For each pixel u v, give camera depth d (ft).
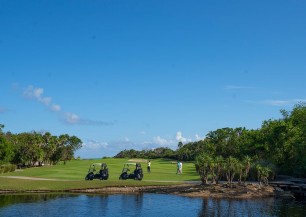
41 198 136.26
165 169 312.09
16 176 207.31
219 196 158.51
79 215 110.42
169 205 132.77
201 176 182.60
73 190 157.69
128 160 453.99
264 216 117.29
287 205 142.20
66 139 458.50
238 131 337.93
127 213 116.16
